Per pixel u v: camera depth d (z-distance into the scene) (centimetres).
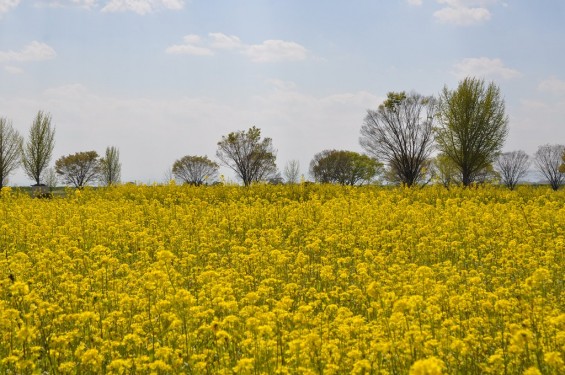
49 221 1889
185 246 1564
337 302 1098
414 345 697
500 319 874
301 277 1283
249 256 1302
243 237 1786
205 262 1440
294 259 1487
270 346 738
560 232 1744
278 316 795
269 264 1352
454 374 711
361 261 1455
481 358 760
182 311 852
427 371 537
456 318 862
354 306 1046
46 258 1280
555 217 1900
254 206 2259
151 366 685
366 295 1037
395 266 1244
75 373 744
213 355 765
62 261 1303
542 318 814
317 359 707
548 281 1174
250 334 788
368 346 759
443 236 1625
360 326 757
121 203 2367
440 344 731
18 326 788
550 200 2609
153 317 916
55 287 1163
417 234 1716
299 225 1906
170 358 766
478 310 941
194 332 808
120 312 872
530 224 1736
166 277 895
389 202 2353
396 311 761
